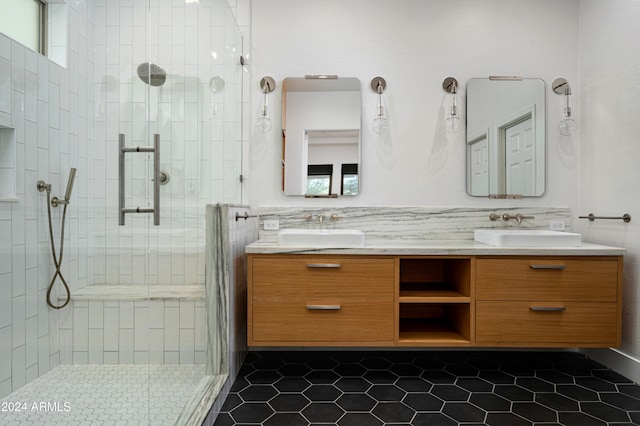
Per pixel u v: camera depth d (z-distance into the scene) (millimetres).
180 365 1732
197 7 1840
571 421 1660
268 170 2568
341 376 2109
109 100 2266
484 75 2568
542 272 2021
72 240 2086
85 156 2250
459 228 2553
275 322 2023
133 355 2002
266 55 2568
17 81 1878
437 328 2277
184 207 1813
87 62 2305
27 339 1809
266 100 2566
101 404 1636
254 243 2334
